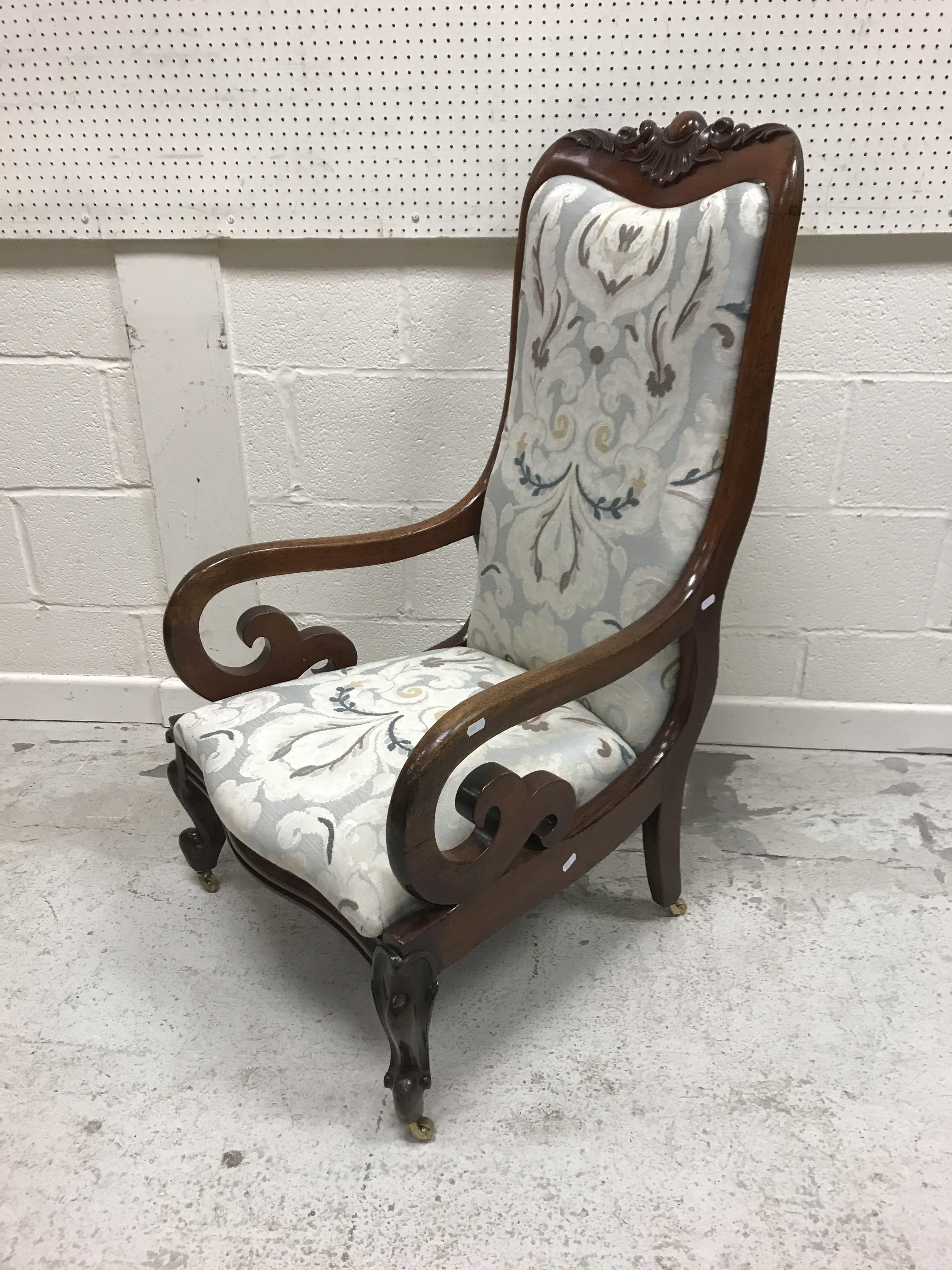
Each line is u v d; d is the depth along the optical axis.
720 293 1.00
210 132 1.36
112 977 1.28
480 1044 1.17
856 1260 0.92
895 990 1.24
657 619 1.04
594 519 1.16
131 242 1.45
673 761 1.21
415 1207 0.98
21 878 1.46
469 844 0.96
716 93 1.28
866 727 1.74
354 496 1.63
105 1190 1.00
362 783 1.03
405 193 1.38
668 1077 1.12
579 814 1.11
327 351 1.52
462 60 1.29
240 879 1.47
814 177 1.31
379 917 0.94
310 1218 0.97
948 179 1.29
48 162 1.39
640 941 1.33
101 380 1.58
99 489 1.67
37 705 1.87
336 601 1.72
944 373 1.44
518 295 1.28
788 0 1.21
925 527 1.55
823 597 1.63
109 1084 1.12
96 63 1.33
